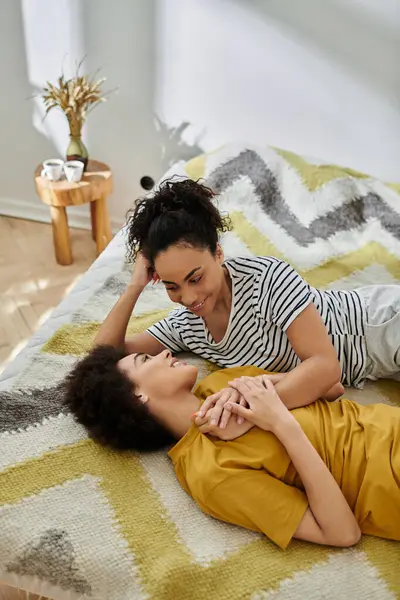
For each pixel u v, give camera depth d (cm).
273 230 196
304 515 108
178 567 103
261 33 216
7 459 121
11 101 251
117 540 108
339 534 106
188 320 143
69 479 118
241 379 121
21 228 268
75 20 229
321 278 178
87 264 247
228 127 238
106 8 224
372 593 102
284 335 133
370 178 212
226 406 115
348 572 105
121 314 144
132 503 114
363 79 215
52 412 132
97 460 122
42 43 236
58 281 237
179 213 114
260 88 227
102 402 120
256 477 108
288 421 112
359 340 141
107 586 104
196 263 115
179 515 113
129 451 125
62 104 221
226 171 210
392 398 143
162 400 122
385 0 200
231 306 132
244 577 103
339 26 208
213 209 119
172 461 123
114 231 270
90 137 253
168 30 223
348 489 112
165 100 238
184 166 218
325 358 120
